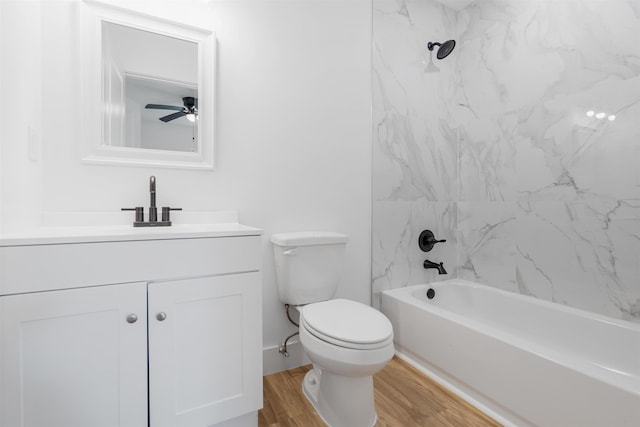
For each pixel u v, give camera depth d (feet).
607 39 4.93
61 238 2.93
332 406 4.17
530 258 6.07
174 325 3.43
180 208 4.81
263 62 5.46
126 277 3.21
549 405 3.67
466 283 7.17
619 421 3.08
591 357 4.91
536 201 5.97
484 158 6.97
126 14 4.47
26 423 2.81
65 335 2.95
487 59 6.87
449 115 7.50
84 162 4.22
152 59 4.65
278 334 5.57
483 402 4.53
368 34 6.52
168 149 4.75
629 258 4.73
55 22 4.08
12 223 3.32
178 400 3.44
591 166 5.15
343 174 6.29
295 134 5.77
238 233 3.81
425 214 7.25
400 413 4.42
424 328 5.53
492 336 4.34
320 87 6.01
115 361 3.15
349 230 6.38
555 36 5.63
